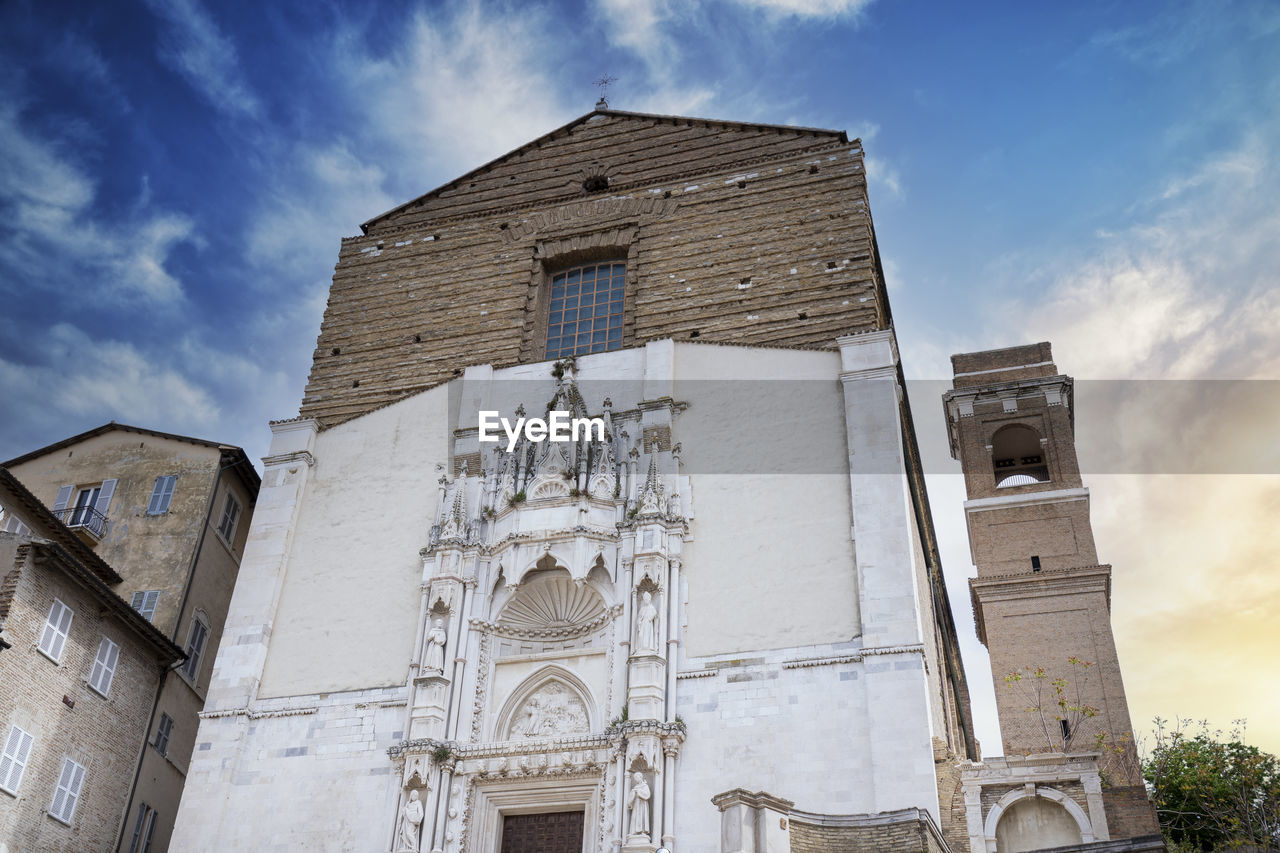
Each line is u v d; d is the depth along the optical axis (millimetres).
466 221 51219
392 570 40719
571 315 47469
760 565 36969
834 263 44031
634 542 37781
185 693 43656
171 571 44469
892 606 34844
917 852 27453
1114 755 45594
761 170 48094
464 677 37125
